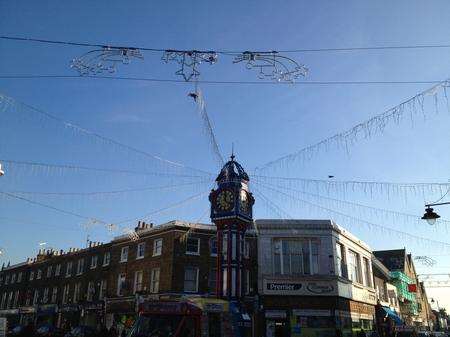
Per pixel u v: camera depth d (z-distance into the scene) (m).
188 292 30.91
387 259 55.19
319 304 25.92
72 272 43.09
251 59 9.06
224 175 21.08
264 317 25.84
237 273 19.66
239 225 20.42
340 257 28.69
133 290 33.94
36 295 47.97
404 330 34.34
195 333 11.22
